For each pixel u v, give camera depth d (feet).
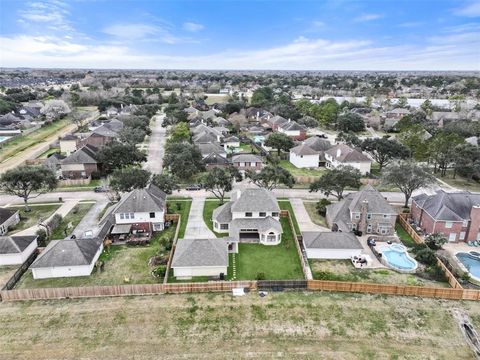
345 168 250.98
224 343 122.93
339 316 135.74
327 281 149.79
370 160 307.78
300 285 151.23
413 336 127.24
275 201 205.77
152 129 505.66
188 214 223.30
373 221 199.11
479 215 187.62
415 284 156.25
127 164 303.27
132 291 146.61
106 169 298.15
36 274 158.20
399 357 118.42
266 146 382.22
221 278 158.51
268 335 126.41
